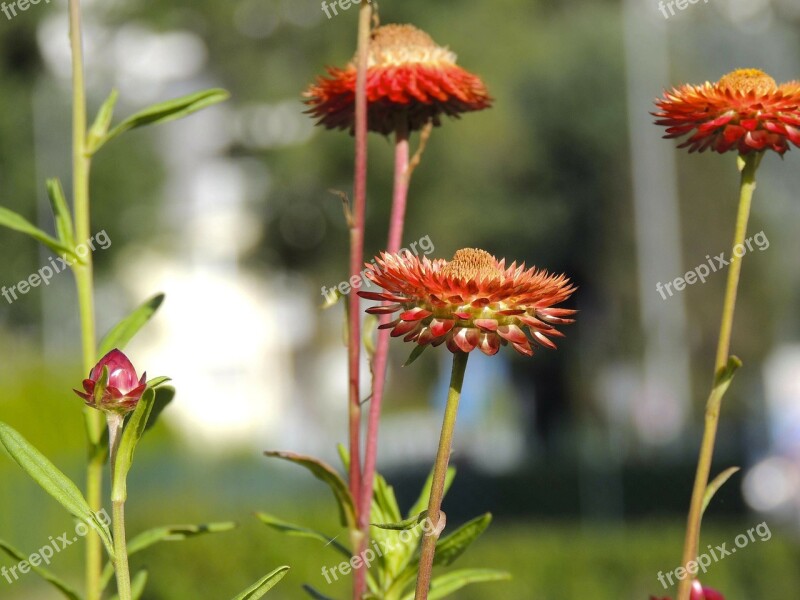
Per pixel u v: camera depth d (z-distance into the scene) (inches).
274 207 1070.4
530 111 1048.2
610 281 1114.1
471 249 90.8
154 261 1211.2
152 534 110.9
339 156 949.8
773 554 455.2
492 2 983.0
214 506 547.2
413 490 918.4
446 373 1190.9
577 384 1150.3
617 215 1101.1
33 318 1005.2
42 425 700.0
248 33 1028.5
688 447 992.2
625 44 1091.3
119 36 1021.8
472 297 82.4
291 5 1010.1
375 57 118.2
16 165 983.0
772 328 1151.6
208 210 1357.0
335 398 1507.1
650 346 1120.2
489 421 1109.7
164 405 96.5
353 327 109.2
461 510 922.1
